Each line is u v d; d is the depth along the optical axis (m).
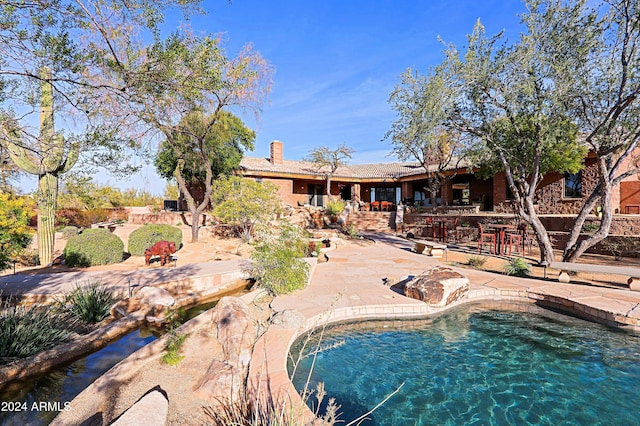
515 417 3.68
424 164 22.44
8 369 4.01
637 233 11.75
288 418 2.96
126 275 8.41
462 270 10.01
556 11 8.48
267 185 15.13
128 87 3.64
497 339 5.64
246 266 9.68
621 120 8.73
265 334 5.19
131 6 3.45
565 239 13.28
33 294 6.59
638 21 7.64
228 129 18.97
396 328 6.08
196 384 3.86
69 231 16.00
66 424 3.13
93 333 5.25
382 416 3.68
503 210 18.22
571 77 8.42
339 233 19.58
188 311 7.04
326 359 4.93
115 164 4.60
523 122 9.80
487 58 9.25
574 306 6.70
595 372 4.59
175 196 38.41
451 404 3.91
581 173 15.29
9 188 7.92
